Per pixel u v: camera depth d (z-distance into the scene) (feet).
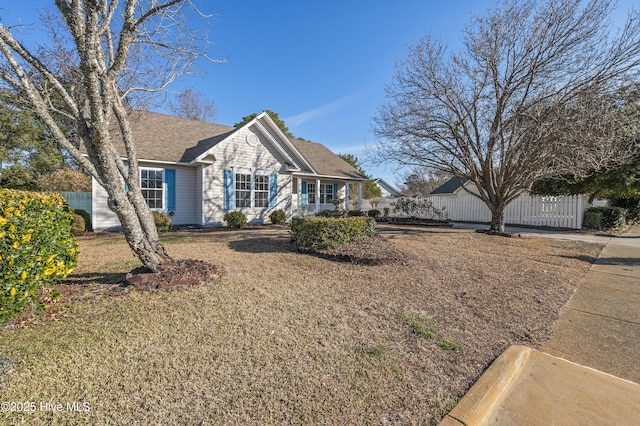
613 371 8.23
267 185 46.88
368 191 114.83
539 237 33.76
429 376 7.71
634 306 13.03
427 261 20.03
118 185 12.72
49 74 11.69
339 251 20.22
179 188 40.34
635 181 40.81
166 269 14.78
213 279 15.11
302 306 12.05
